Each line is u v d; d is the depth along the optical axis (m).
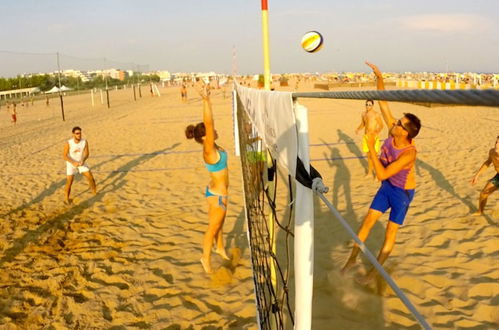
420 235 4.49
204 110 3.70
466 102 0.55
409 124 3.14
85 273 4.14
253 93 2.32
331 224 5.03
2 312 3.47
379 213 3.47
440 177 6.86
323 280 3.67
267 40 3.70
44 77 85.88
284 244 4.34
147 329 3.19
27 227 5.52
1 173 9.05
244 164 3.52
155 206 6.25
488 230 4.46
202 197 6.61
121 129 15.97
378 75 3.50
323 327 3.00
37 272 4.18
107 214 5.96
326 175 7.49
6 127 20.41
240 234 4.96
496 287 3.35
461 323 2.95
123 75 105.06
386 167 3.30
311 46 3.09
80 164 6.63
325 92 1.10
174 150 10.95
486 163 4.91
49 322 3.32
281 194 6.12
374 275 3.57
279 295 3.41
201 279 3.91
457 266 3.74
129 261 4.37
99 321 3.31
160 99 36.72
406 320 3.03
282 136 1.56
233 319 3.26
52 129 17.80
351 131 12.86
